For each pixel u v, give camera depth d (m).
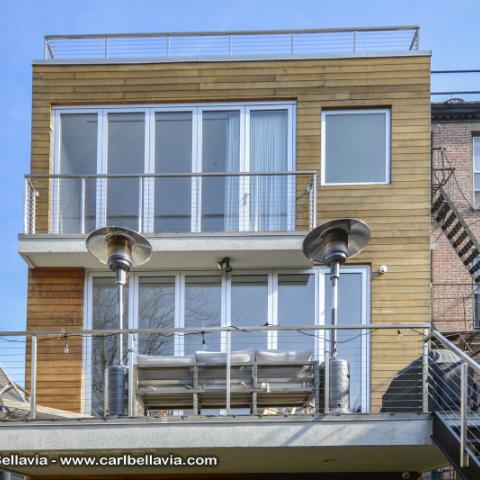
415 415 8.62
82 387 11.59
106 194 12.25
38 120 12.43
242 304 11.95
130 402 8.77
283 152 12.34
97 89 12.51
